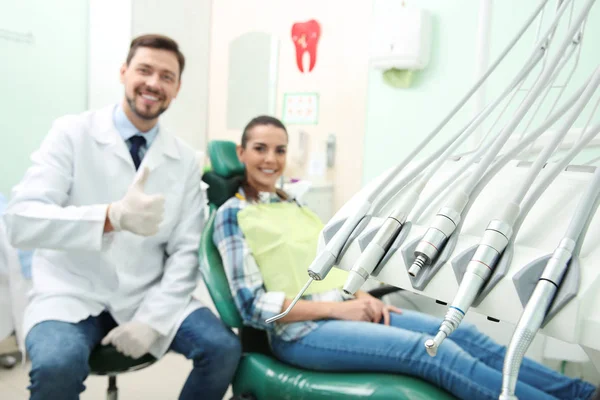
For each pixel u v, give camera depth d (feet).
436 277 1.26
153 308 4.24
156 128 4.92
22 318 4.50
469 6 6.40
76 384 3.52
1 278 4.48
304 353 3.99
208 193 5.18
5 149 7.07
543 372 3.85
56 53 7.53
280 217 4.77
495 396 3.36
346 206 1.66
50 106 7.54
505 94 1.68
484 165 1.35
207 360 4.03
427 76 6.81
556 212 1.34
